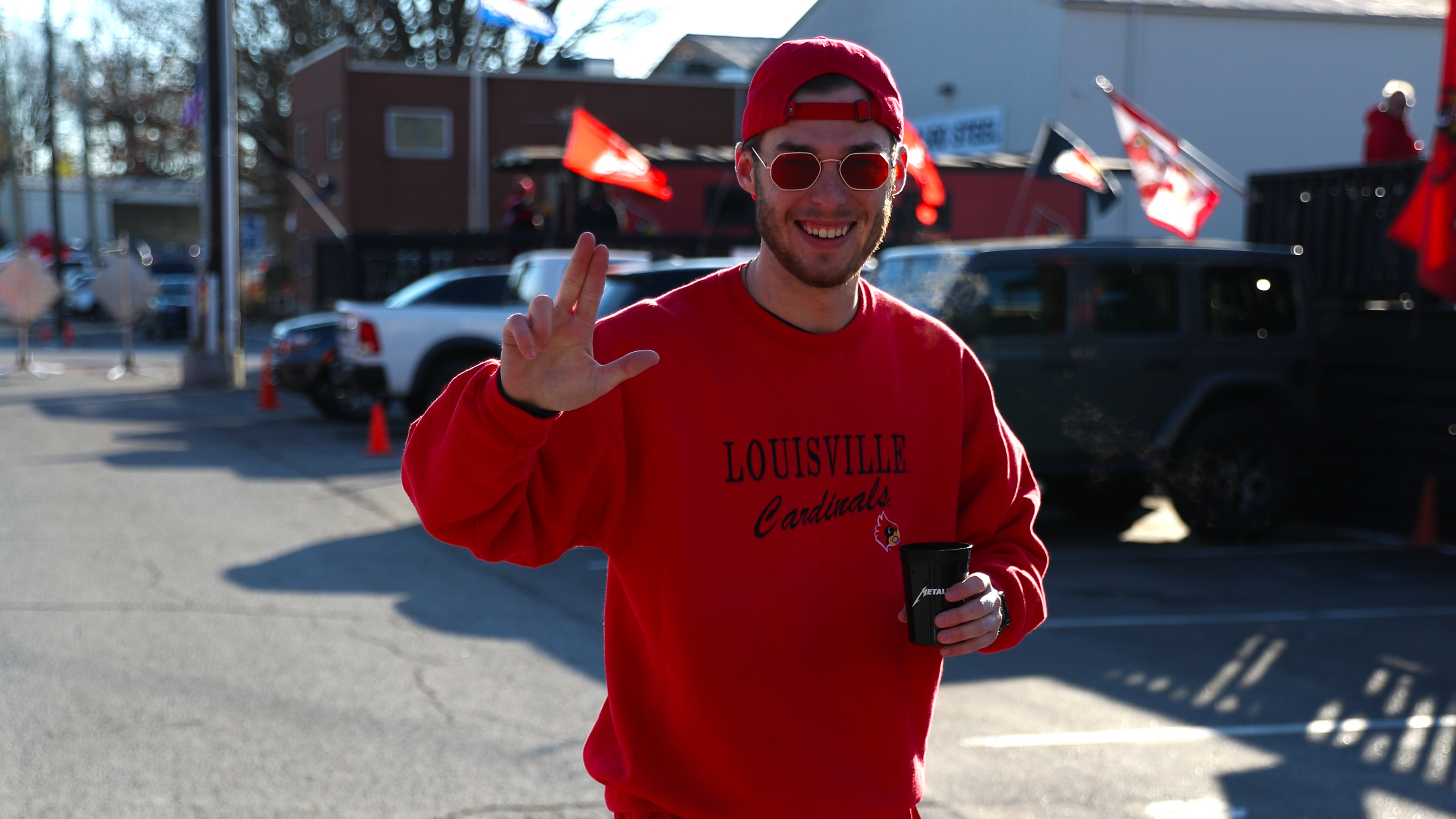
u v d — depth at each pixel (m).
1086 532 9.60
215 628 6.21
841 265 2.01
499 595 7.10
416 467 1.89
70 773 4.33
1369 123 11.39
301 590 7.08
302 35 34.47
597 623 6.55
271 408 16.47
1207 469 8.97
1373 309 9.77
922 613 1.99
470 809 4.14
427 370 13.22
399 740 4.75
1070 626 6.81
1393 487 9.61
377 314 13.14
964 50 26.44
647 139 30.56
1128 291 8.81
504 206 28.33
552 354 1.75
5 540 8.10
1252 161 24.70
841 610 2.03
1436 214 8.87
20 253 21.47
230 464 11.73
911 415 2.16
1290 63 24.67
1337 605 7.37
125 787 4.23
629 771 2.05
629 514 2.02
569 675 5.61
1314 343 9.28
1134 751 4.89
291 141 33.78
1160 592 7.66
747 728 1.98
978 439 2.28
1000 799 4.38
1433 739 5.11
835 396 2.07
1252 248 9.20
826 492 2.04
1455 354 9.12
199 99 20.16
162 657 5.69
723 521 1.99
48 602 6.60
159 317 31.95
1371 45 25.00
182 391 18.84
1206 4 24.16
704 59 38.50
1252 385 9.00
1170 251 8.91
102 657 5.66
